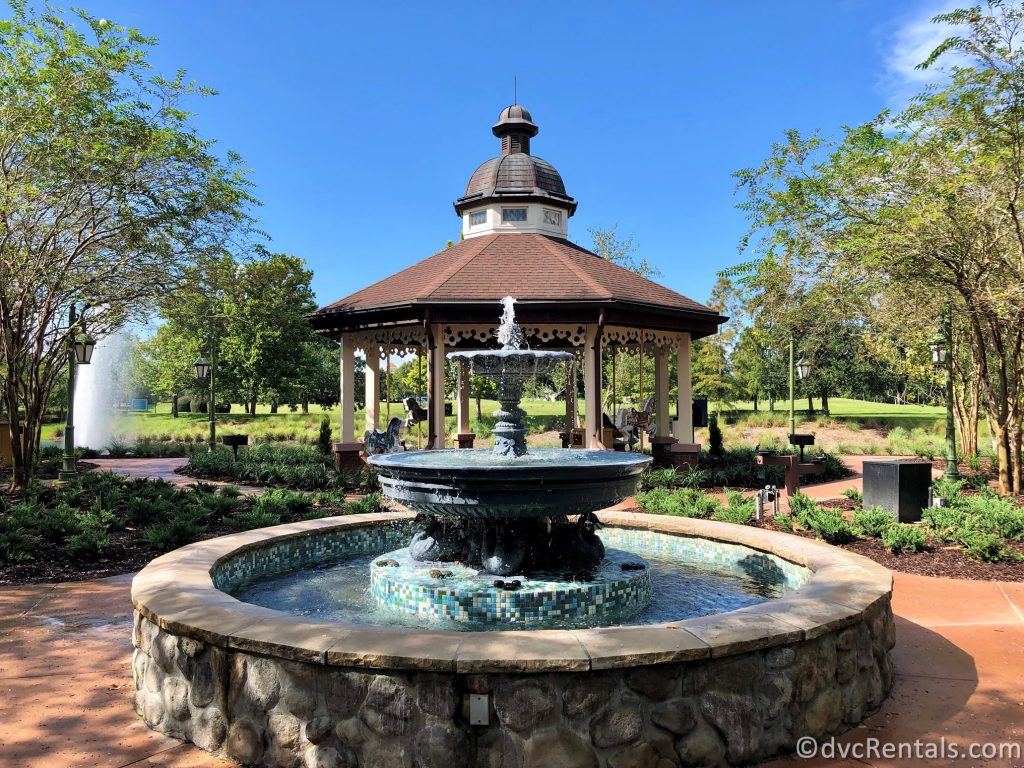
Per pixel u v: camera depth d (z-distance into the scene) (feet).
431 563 19.48
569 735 10.14
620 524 25.63
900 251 35.65
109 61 38.73
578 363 63.57
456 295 45.24
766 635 11.12
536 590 16.89
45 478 52.13
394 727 10.27
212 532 29.48
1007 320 37.09
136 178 41.88
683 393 53.47
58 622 18.79
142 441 89.61
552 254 52.65
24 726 12.56
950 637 16.99
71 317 48.85
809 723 11.57
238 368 127.24
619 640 10.84
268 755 10.98
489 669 10.05
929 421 107.24
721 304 114.01
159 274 47.80
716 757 10.68
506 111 62.59
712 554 23.18
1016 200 32.68
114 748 11.73
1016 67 31.55
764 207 41.52
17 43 37.42
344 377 52.70
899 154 35.29
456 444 56.80
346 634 11.24
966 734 11.93
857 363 113.50
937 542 26.53
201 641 11.77
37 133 38.11
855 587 14.19
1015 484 38.65
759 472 47.78
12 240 40.52
